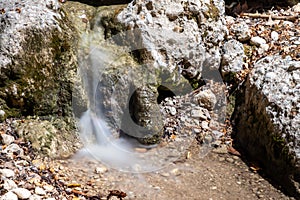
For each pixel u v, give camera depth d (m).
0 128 1.94
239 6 2.67
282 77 2.01
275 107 1.94
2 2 2.15
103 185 1.82
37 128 1.96
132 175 1.90
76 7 2.38
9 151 1.83
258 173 1.94
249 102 2.09
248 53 2.35
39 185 1.70
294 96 1.92
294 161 1.81
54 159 1.91
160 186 1.85
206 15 2.30
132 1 2.34
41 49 2.02
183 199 1.78
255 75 2.10
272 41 2.38
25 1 2.12
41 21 2.03
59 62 2.06
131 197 1.77
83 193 1.74
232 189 1.85
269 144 1.92
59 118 2.06
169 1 2.28
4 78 1.98
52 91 2.05
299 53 2.16
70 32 2.14
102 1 2.43
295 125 1.86
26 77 2.00
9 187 1.63
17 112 2.01
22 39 2.00
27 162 1.82
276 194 1.82
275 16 2.59
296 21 2.53
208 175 1.92
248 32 2.40
